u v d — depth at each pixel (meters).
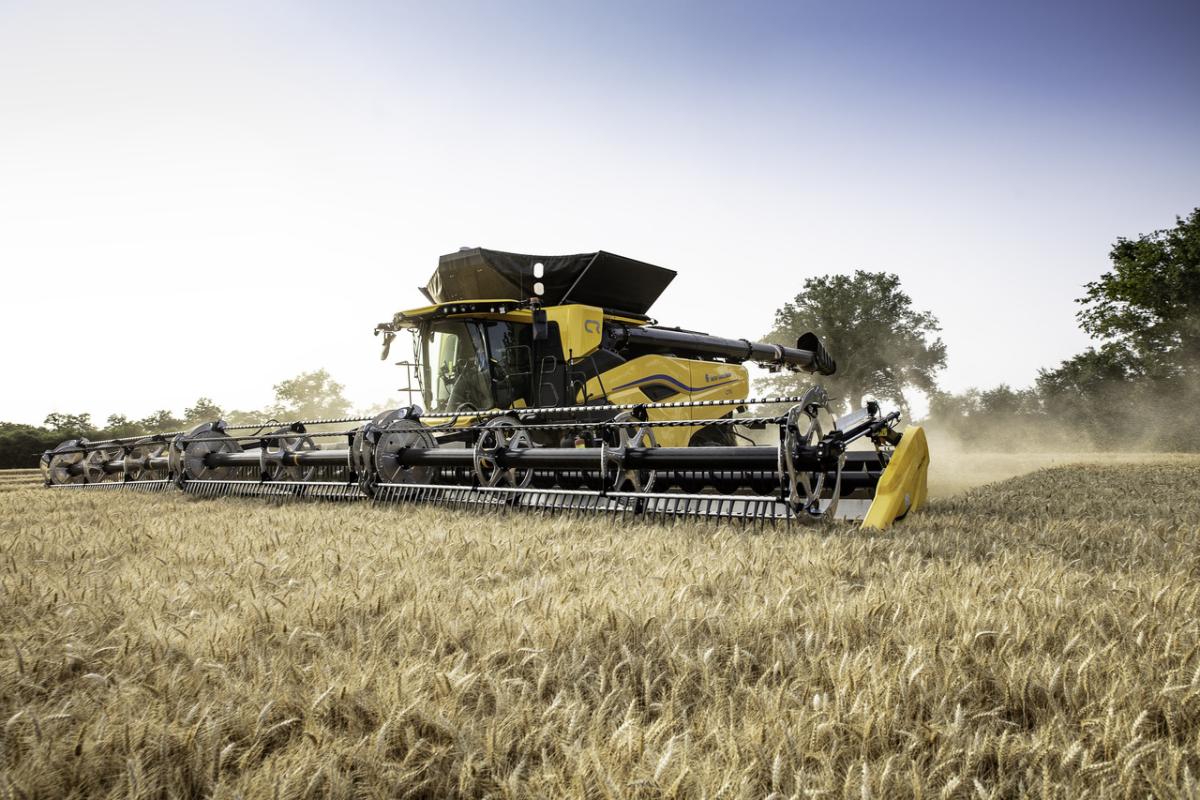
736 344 13.44
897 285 61.72
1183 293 33.16
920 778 1.58
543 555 4.25
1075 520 5.70
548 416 9.38
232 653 2.53
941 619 2.73
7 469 28.95
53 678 2.40
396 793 1.65
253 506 7.87
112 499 9.19
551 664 2.37
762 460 5.66
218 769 1.73
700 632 2.71
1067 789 1.57
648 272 11.19
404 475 7.96
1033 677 2.16
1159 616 2.74
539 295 9.40
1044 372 44.53
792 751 1.72
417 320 9.89
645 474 7.15
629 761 1.69
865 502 5.94
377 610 3.11
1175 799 1.55
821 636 2.59
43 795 1.65
